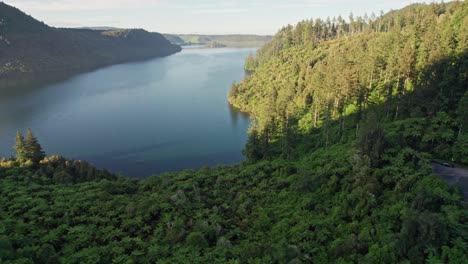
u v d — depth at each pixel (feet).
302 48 627.46
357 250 132.77
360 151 196.95
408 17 547.90
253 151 297.74
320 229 155.12
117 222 184.75
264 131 301.63
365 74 318.45
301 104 380.99
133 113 544.21
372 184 165.68
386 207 151.43
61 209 196.24
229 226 178.29
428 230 119.96
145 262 149.28
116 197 215.31
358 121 282.15
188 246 155.53
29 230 174.50
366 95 289.94
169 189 225.76
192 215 188.96
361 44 424.87
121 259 149.59
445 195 140.05
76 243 163.32
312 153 270.05
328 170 206.39
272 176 237.04
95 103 613.52
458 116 213.25
